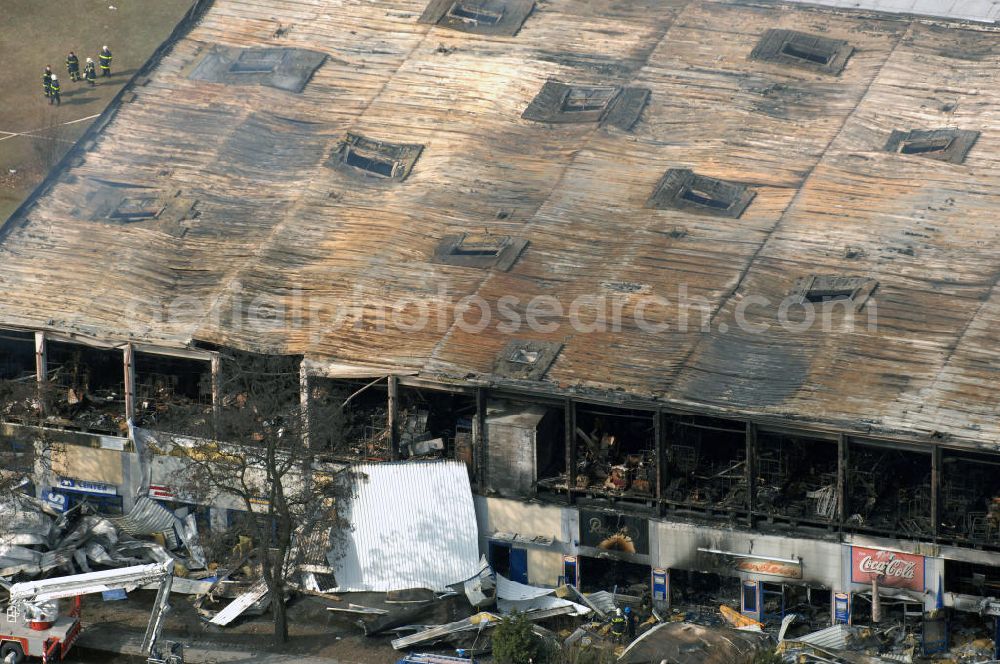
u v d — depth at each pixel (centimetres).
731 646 18875
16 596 18812
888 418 19462
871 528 19375
